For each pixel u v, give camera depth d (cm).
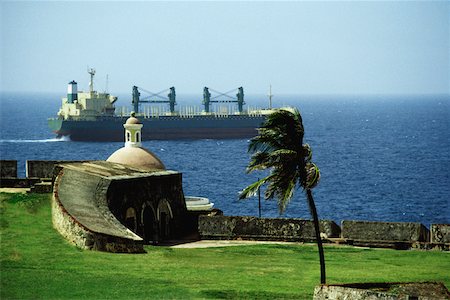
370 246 6359
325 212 14600
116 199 6288
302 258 5869
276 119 4819
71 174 6538
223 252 6038
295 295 4662
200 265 5494
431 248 6244
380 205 15625
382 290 3841
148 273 5141
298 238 6512
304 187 4831
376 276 5275
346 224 6431
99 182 6347
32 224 6088
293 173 4831
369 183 18788
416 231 6303
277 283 4997
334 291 3775
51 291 4619
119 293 4616
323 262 4906
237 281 5019
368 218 14125
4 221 6116
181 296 4584
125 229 5975
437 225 6309
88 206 6084
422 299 3597
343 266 5612
